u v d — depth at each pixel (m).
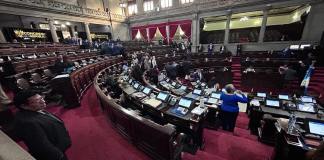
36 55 9.28
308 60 8.70
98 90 4.48
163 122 4.34
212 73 10.37
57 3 14.32
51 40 16.38
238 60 12.32
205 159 3.12
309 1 11.22
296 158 2.57
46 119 1.80
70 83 4.88
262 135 3.83
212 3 15.20
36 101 1.74
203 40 18.56
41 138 1.61
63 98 5.14
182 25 17.81
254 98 5.66
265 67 10.12
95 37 19.70
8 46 10.47
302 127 3.16
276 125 3.11
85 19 17.38
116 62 11.56
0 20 14.85
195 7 16.33
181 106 4.23
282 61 9.71
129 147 3.16
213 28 18.31
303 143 2.52
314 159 1.64
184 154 3.28
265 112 4.35
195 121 3.52
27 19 16.41
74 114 4.60
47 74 6.64
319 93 7.63
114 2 21.41
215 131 4.43
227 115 4.32
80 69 6.58
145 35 21.56
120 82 6.15
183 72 10.61
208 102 4.85
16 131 1.64
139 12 21.80
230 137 4.05
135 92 5.27
